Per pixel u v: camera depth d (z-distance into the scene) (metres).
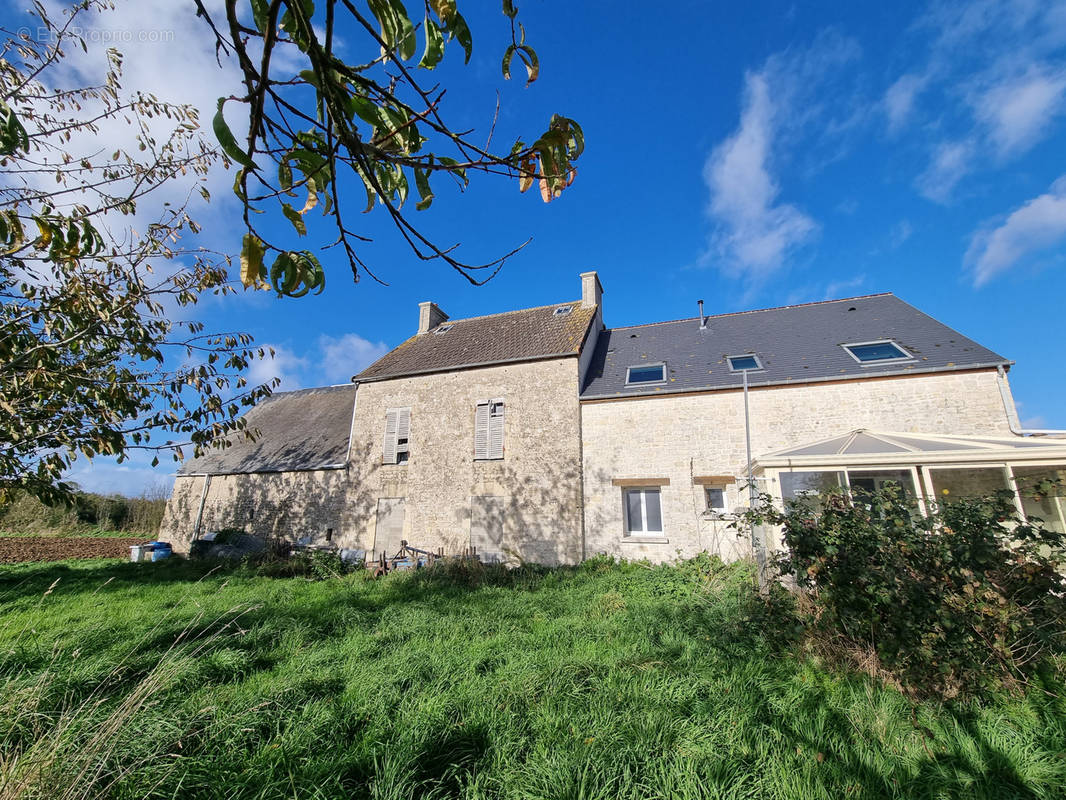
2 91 2.92
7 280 3.92
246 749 3.15
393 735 3.40
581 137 1.35
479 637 5.78
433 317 19.02
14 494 3.97
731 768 3.00
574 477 12.52
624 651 5.15
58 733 2.69
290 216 1.25
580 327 14.71
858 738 3.45
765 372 11.82
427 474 14.09
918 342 11.36
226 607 7.41
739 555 10.37
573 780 2.90
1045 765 3.16
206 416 4.72
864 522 4.85
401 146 1.26
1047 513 7.54
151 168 3.74
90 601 8.25
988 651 4.09
